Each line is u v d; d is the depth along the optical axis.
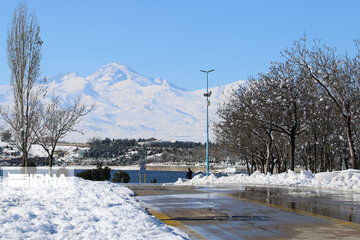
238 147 53.62
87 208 12.23
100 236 8.10
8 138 32.25
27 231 8.77
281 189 24.11
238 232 9.57
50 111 35.94
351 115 35.25
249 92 44.91
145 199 17.78
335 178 26.03
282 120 41.00
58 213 11.16
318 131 49.66
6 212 11.19
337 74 35.22
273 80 41.34
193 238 8.81
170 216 12.27
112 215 10.76
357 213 12.89
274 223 10.89
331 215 12.43
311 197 18.52
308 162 54.41
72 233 8.52
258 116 42.00
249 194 20.45
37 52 31.30
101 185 22.52
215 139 54.97
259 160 58.56
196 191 23.03
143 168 42.38
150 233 8.44
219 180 35.56
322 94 41.78
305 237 8.95
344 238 8.84
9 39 30.94
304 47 37.38
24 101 31.16
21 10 31.09
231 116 46.69
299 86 40.03
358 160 56.03
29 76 31.05
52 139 36.34
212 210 13.73
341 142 52.81
